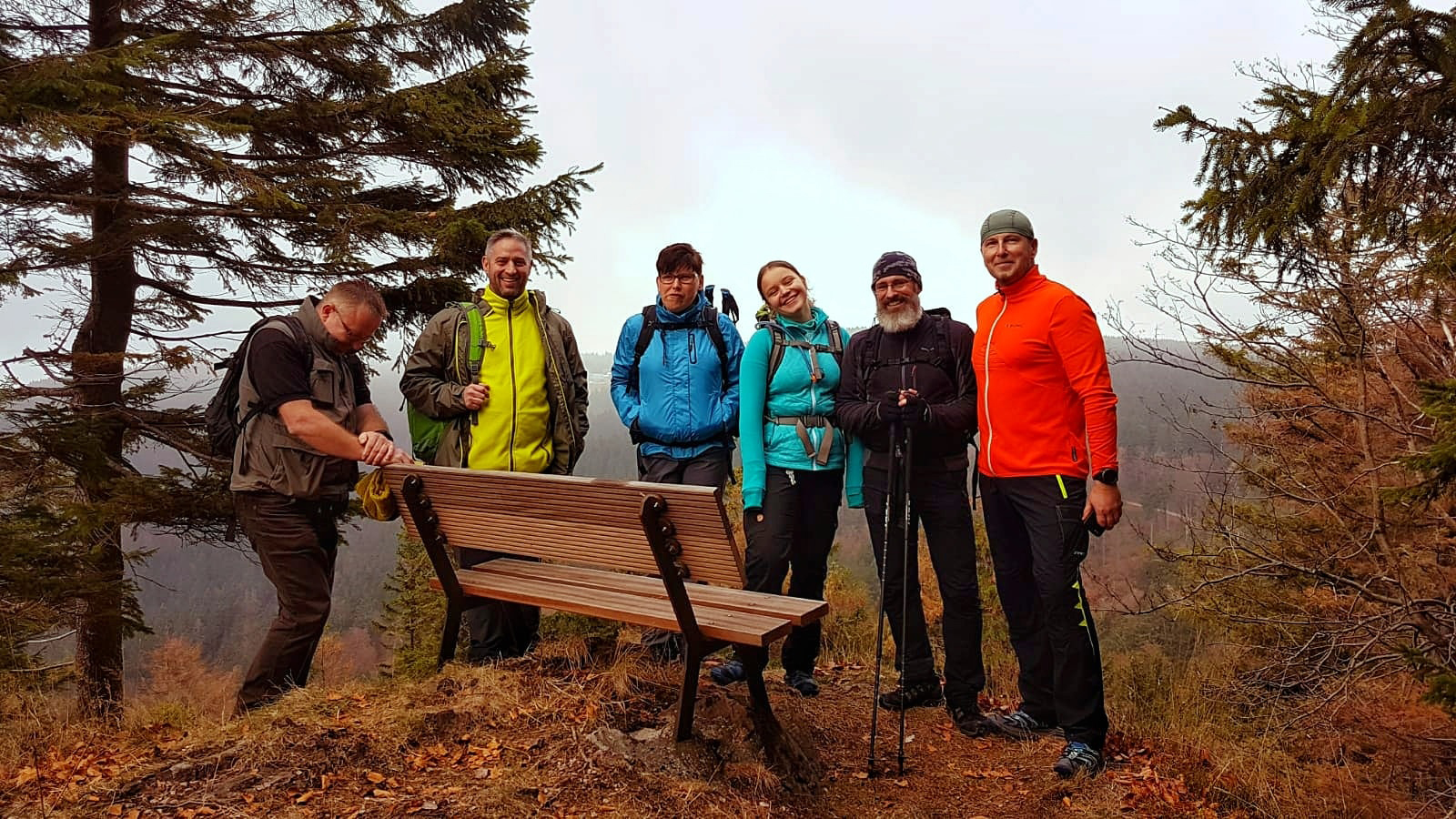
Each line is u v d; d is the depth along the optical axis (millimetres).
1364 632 4488
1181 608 6098
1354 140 2990
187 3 6863
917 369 3410
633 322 3771
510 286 3547
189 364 6453
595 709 2787
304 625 3180
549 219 7277
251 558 7145
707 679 3449
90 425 6336
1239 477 5719
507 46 8227
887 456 3482
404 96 7172
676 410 3592
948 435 3398
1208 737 3650
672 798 2367
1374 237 3355
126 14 7000
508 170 7988
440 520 3168
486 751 2600
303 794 2301
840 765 3107
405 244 7234
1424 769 4285
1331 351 4793
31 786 2385
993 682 4793
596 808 2301
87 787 2307
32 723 2977
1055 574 3027
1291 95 3301
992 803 2885
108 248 6430
